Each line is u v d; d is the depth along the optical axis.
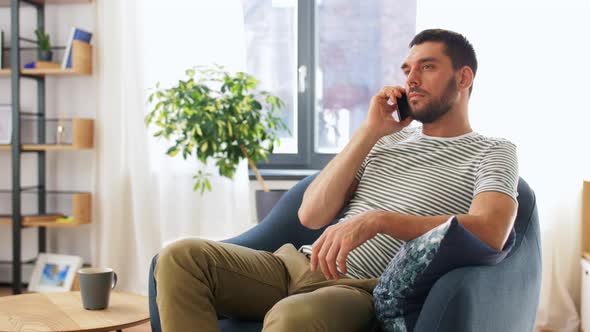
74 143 3.68
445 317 1.42
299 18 3.84
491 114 3.35
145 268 3.68
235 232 3.58
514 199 1.69
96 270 2.06
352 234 1.58
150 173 3.69
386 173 1.96
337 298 1.60
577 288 3.33
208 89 3.13
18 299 2.13
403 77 3.81
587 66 3.27
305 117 3.87
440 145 1.92
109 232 3.73
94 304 2.01
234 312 1.87
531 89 3.31
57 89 3.96
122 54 3.71
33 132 3.96
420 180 1.88
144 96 3.67
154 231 3.69
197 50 3.63
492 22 3.34
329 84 3.88
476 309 1.47
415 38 1.97
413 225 1.59
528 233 1.91
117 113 3.72
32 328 1.80
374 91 3.84
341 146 3.89
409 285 1.51
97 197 3.81
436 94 1.90
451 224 1.44
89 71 3.78
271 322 1.53
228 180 3.61
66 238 4.00
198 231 3.67
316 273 1.85
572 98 3.28
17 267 3.72
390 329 1.59
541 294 3.28
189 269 1.72
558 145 3.29
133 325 1.90
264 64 3.89
